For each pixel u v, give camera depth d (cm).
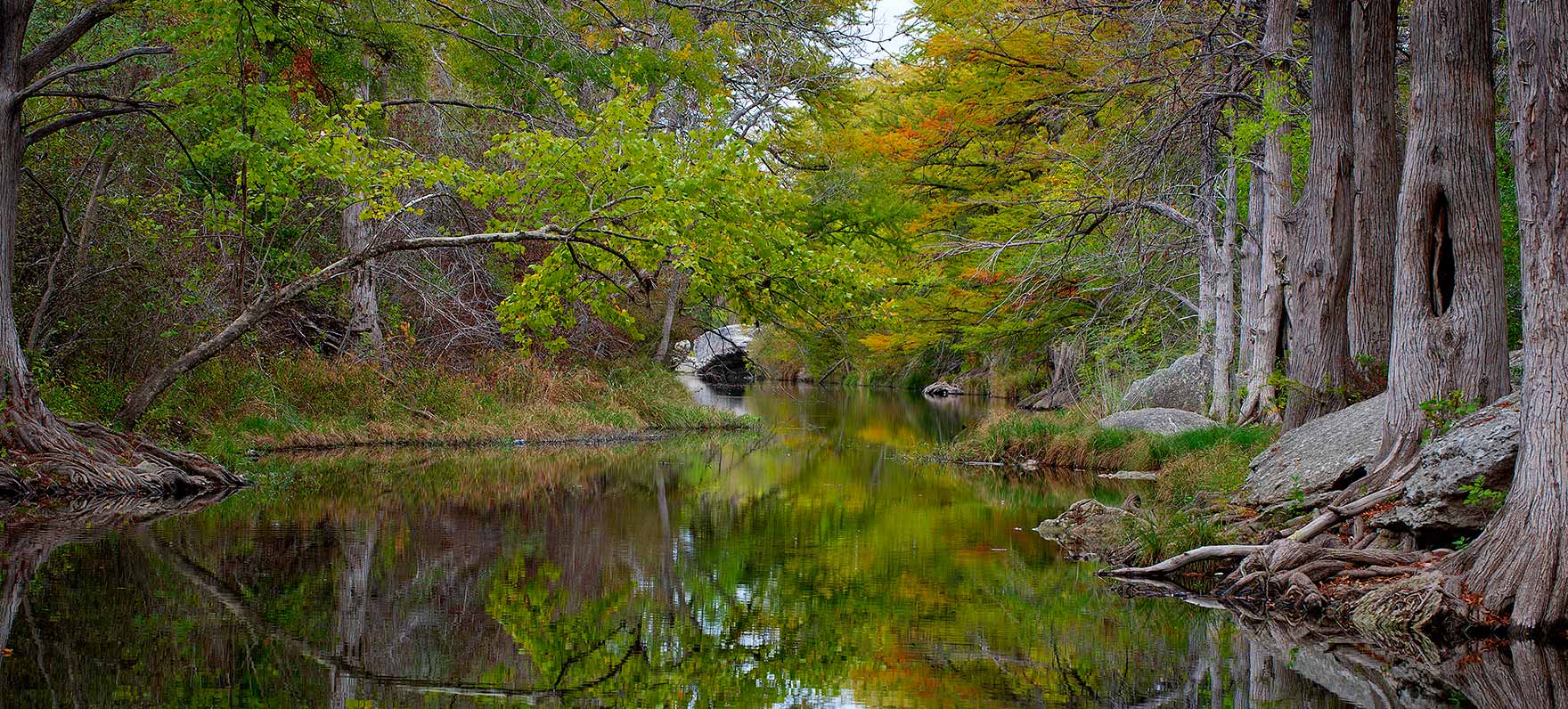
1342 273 1255
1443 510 813
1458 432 837
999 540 1170
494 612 829
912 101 2788
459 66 1769
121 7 1348
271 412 1883
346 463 1714
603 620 816
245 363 1891
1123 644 760
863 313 1465
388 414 2064
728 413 2800
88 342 1653
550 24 1599
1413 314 941
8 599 802
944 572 1000
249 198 1475
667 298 2805
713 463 1917
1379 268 1223
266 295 1495
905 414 3294
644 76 1647
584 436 2300
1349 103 1266
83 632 724
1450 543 834
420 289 2219
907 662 717
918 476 1766
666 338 2798
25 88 1272
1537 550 732
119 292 1670
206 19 1292
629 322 1514
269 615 793
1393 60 1221
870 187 2109
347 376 2059
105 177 1659
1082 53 2003
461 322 2309
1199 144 1869
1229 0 1641
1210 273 2175
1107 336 2603
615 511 1340
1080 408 2314
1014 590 932
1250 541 973
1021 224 2645
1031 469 1848
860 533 1208
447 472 1669
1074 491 1556
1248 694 644
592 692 646
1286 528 943
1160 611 856
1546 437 723
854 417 3162
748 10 1948
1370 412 1080
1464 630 748
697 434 2509
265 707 595
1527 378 735
